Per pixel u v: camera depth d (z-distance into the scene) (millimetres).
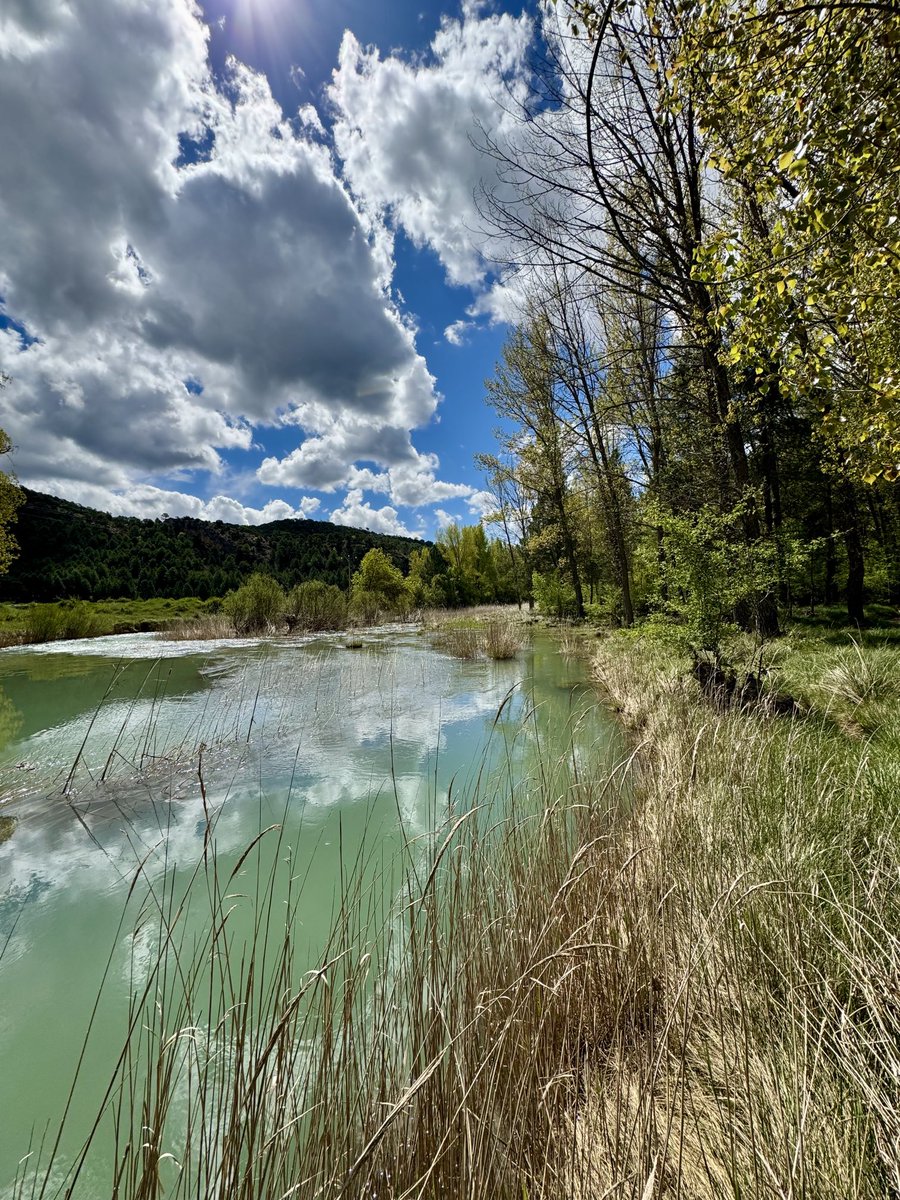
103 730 7531
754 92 3059
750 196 5129
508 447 22422
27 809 4957
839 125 2746
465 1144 1319
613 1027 2123
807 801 3010
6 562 21531
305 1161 1479
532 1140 1557
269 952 3029
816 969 1754
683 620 7227
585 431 16766
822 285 3115
